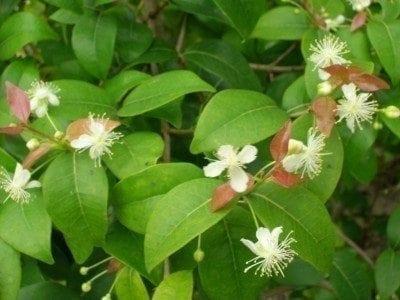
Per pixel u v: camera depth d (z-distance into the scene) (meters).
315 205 0.20
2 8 0.28
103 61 0.25
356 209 0.41
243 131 0.21
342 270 0.29
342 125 0.23
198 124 0.21
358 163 0.25
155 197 0.21
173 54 0.28
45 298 0.24
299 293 0.35
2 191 0.21
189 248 0.21
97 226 0.20
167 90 0.22
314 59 0.23
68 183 0.20
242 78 0.28
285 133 0.19
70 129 0.21
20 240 0.21
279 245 0.20
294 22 0.26
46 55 0.28
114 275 0.25
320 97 0.21
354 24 0.24
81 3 0.24
